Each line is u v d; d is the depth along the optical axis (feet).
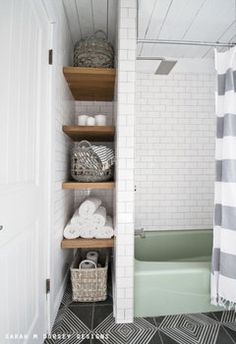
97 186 5.02
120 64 4.18
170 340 3.99
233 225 4.22
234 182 4.21
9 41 2.54
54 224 4.28
